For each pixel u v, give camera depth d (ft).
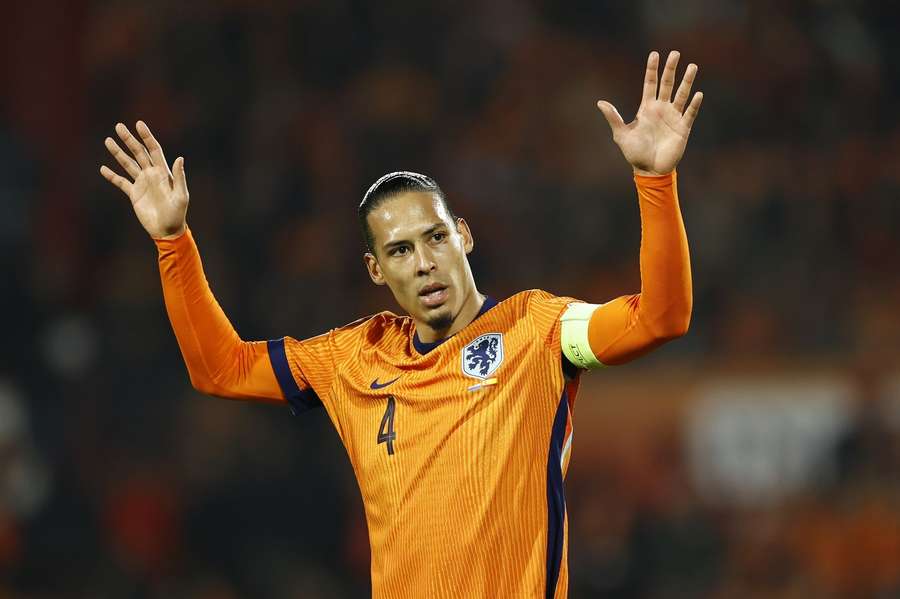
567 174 178.40
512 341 40.70
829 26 200.75
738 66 192.65
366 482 41.73
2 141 164.55
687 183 173.78
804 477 144.15
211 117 177.58
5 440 139.33
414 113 181.16
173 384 149.28
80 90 174.60
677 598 131.03
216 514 136.98
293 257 163.73
